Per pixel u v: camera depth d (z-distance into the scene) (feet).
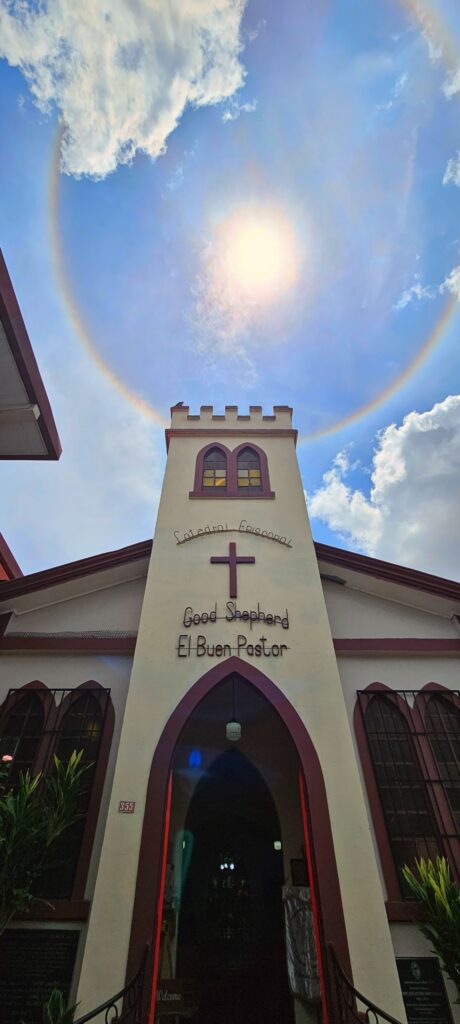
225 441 36.99
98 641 28.17
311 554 29.45
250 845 37.73
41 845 19.43
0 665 27.68
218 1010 27.32
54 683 27.02
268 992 29.12
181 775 31.48
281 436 37.37
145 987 17.25
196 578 27.99
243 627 25.89
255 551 29.48
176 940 27.81
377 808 23.34
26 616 30.01
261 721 32.01
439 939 17.87
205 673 24.22
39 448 28.50
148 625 25.85
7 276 21.01
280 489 33.42
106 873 19.25
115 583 31.68
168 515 31.50
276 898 35.37
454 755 24.89
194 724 32.22
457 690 26.86
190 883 35.86
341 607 30.58
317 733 22.65
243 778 35.68
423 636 29.04
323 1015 17.71
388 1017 14.67
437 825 22.76
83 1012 16.65
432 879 18.52
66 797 20.26
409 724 25.71
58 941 20.43
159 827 20.24
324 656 24.99
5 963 20.03
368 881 19.39
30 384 24.88
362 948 18.07
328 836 20.22
